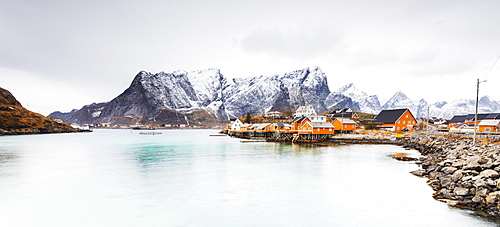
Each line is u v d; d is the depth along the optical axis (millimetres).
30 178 31406
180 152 58719
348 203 21516
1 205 21719
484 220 16750
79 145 80250
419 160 41062
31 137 124688
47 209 20828
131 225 17922
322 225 17516
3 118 149750
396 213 19156
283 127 99938
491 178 19891
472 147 34031
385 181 28188
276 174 32750
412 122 99812
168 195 24172
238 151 59344
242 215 19375
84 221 18547
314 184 27578
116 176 32344
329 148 63188
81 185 27938
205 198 23281
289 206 21078
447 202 19844
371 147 64625
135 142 94562
